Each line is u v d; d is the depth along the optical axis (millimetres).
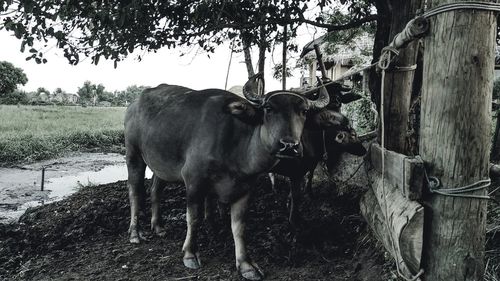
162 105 5355
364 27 8016
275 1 5617
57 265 5059
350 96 6359
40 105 50656
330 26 6004
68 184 11773
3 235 6273
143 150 5480
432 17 2895
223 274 4625
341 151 6242
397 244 3047
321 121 4348
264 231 5656
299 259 4898
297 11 5547
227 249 5227
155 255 5156
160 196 5879
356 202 6211
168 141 5020
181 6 5379
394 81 4355
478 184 2812
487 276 3438
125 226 6211
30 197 10141
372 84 6246
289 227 5637
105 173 13797
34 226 6559
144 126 5434
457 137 2805
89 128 23062
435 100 2889
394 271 3934
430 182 2916
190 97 5133
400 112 4395
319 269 4625
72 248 5594
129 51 5223
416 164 2934
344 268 4602
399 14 4820
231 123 4500
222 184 4617
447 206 2871
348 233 5367
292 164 5398
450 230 2869
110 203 7082
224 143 4484
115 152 18938
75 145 19094
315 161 5898
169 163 5117
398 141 4418
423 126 3023
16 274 4973
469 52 2746
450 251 2881
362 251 4770
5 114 30062
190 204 4773
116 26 4672
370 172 4375
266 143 4008
